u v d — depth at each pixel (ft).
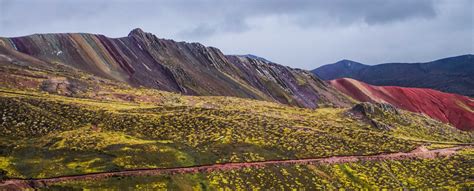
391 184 323.98
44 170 301.02
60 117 405.39
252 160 340.80
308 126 456.04
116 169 305.53
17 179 286.87
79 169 304.09
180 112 463.83
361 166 350.43
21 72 585.22
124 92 596.29
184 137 377.30
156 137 376.07
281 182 310.45
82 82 602.44
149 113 448.24
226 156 343.26
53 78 585.22
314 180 319.68
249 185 301.84
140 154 328.70
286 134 405.59
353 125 520.01
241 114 479.82
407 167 359.25
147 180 293.84
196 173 311.06
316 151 369.71
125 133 380.37
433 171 354.13
